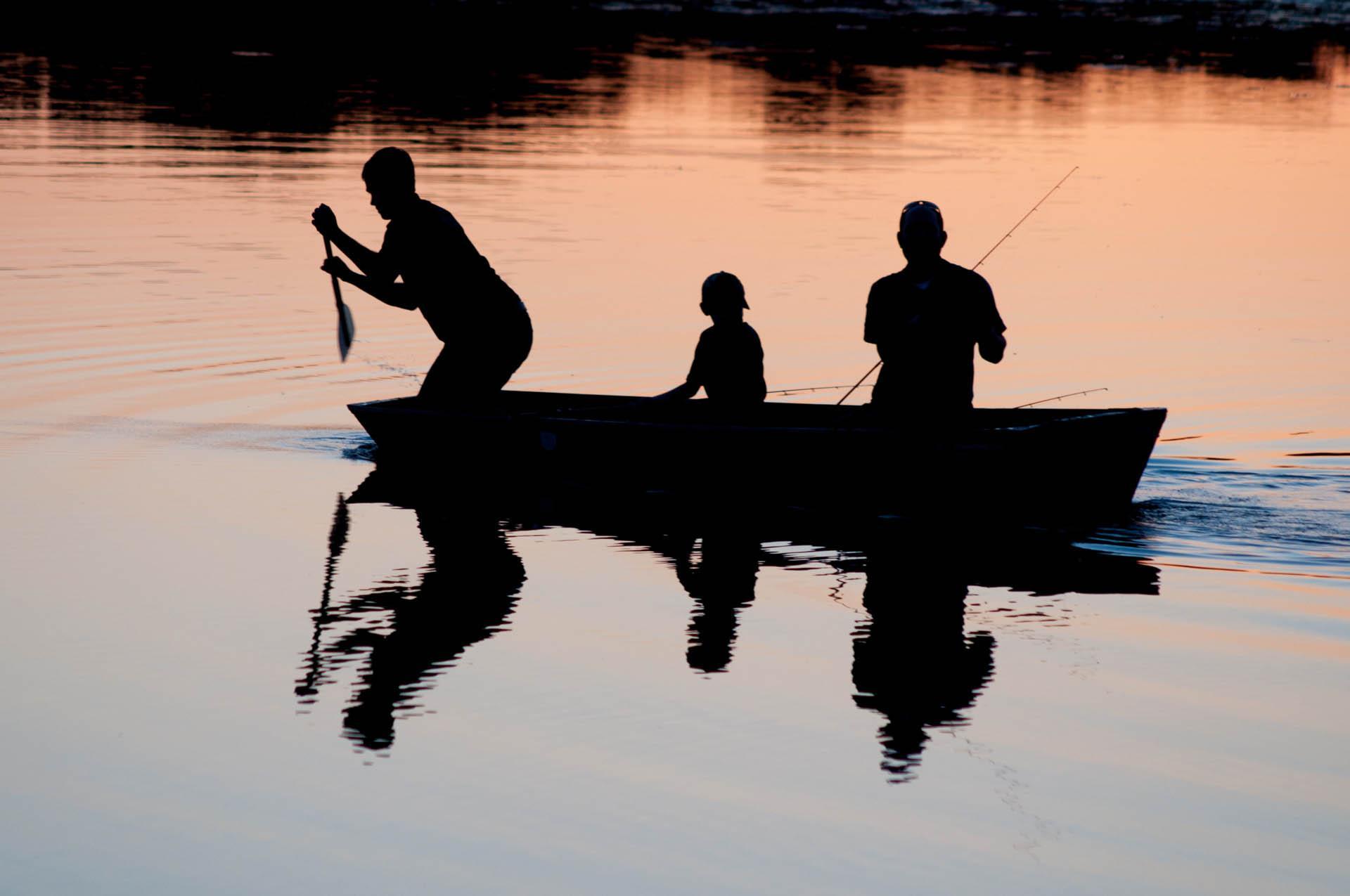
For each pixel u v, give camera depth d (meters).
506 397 36.53
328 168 77.19
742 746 20.00
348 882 16.58
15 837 17.47
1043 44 158.00
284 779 18.88
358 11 164.50
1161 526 29.47
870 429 30.64
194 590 25.44
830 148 89.44
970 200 72.19
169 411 37.00
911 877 16.83
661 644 23.48
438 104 105.12
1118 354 44.31
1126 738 20.36
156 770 19.09
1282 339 46.44
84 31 142.38
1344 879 16.89
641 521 30.12
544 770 19.22
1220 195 75.69
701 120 100.81
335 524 29.27
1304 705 21.44
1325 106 117.38
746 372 34.44
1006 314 49.78
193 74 115.81
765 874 16.83
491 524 29.61
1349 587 26.11
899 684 22.02
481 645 23.34
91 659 22.47
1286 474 32.72
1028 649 23.38
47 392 38.16
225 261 55.19
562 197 69.75
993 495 29.94
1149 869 17.05
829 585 26.27
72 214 63.16
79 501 30.08
